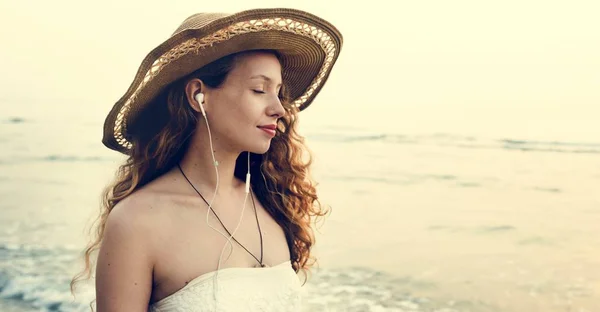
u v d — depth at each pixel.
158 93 2.08
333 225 9.14
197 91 2.03
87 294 6.41
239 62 2.01
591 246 8.35
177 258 1.89
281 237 2.27
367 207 10.01
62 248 7.84
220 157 2.07
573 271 7.53
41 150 12.87
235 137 2.02
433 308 6.46
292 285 2.07
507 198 10.45
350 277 7.23
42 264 7.22
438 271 7.52
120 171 2.21
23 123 14.23
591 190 10.68
